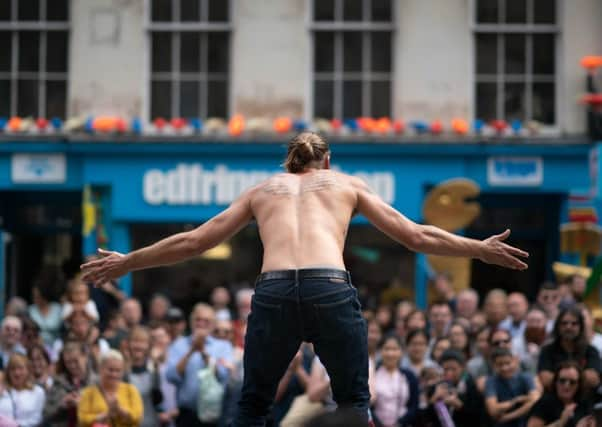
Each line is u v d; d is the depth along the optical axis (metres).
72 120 39.56
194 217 39.56
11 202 42.28
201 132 39.53
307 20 40.12
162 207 39.59
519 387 23.75
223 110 40.25
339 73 40.19
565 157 39.66
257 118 39.97
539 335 26.23
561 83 40.09
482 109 40.22
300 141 13.80
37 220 42.44
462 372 24.50
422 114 40.06
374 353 26.81
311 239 12.97
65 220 42.44
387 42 40.28
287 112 40.06
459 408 24.27
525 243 41.94
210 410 26.31
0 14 40.47
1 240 41.19
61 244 42.44
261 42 40.16
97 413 23.81
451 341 26.41
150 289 40.22
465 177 39.62
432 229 13.40
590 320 24.12
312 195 13.33
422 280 38.94
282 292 12.73
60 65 40.44
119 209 39.59
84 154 39.59
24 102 40.41
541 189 39.69
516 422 23.55
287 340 12.77
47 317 31.48
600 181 38.22
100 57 40.19
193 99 40.28
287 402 23.11
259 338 12.77
